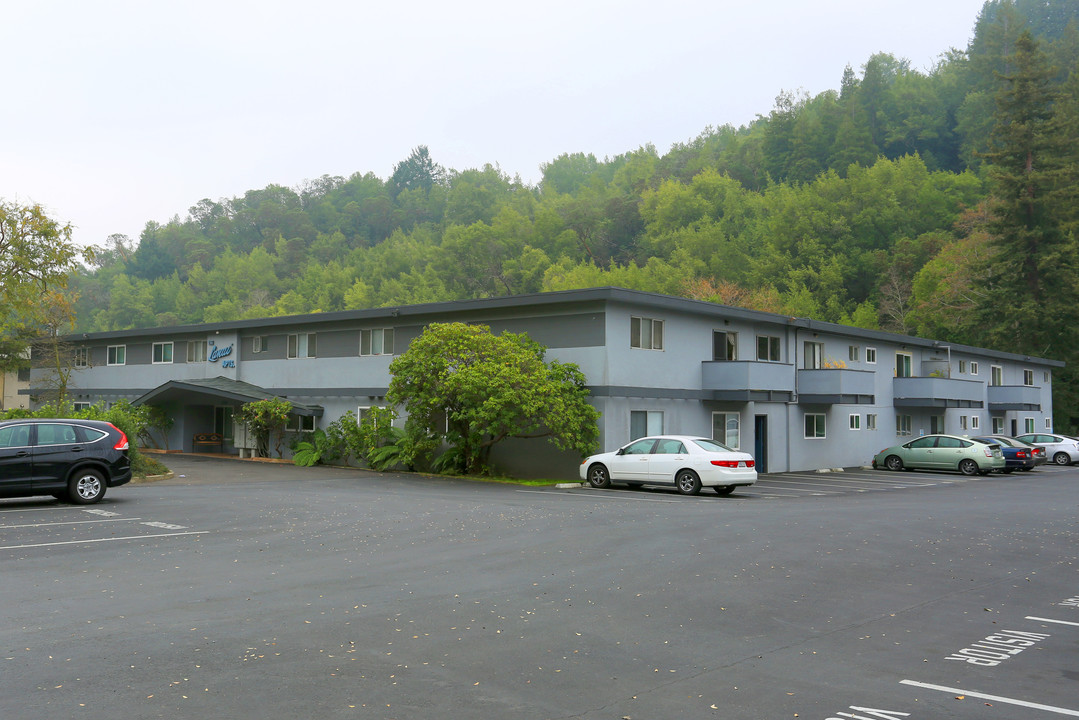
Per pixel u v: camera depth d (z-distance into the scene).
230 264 176.38
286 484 25.73
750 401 32.41
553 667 7.47
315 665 7.43
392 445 32.16
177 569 11.75
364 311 34.28
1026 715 6.45
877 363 41.41
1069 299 66.88
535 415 26.89
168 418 41.53
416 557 12.84
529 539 14.66
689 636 8.57
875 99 149.25
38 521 16.42
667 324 30.47
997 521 18.33
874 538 15.31
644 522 17.00
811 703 6.64
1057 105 71.25
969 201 105.00
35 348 47.31
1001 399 50.00
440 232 195.25
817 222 105.62
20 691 6.69
